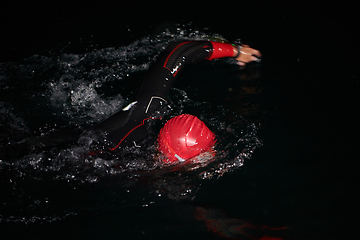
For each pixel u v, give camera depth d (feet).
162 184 6.02
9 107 8.18
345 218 4.90
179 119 6.44
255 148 6.57
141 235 5.00
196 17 12.62
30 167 6.45
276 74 9.02
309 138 6.69
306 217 5.02
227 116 7.59
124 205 5.64
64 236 5.05
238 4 13.46
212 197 5.63
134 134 6.73
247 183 5.83
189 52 8.39
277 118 7.37
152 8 13.50
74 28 12.35
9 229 5.20
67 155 6.57
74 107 8.33
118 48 10.89
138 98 7.32
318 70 8.99
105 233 5.07
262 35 11.10
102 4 14.15
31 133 7.38
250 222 5.06
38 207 5.64
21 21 13.00
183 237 4.91
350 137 6.56
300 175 5.84
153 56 10.34
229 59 9.97
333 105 7.57
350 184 5.49
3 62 10.33
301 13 12.37
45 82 9.23
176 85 8.87
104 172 6.30
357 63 9.09
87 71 9.71
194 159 6.31
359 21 11.42
